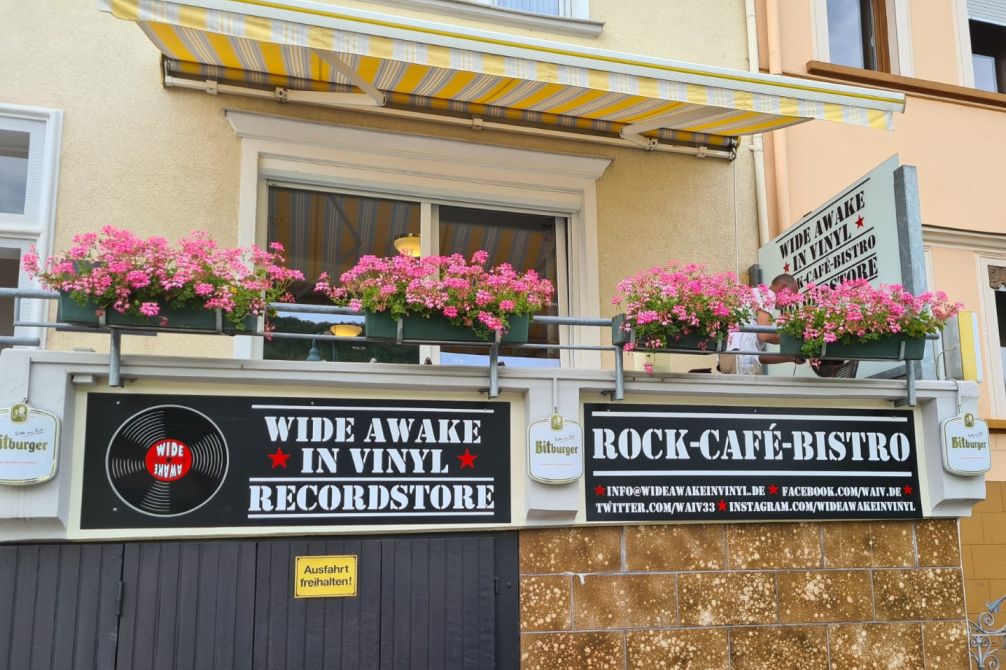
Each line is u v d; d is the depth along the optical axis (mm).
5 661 4695
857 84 8461
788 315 5551
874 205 6438
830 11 8711
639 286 5387
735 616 5609
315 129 6742
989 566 8211
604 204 7465
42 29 6383
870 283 6445
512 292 5172
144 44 6547
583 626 5406
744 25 8203
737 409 5754
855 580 5824
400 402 5281
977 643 7012
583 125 7180
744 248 7820
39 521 4676
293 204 6879
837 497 5816
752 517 5664
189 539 4977
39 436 4629
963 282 8664
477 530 5348
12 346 6059
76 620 4789
